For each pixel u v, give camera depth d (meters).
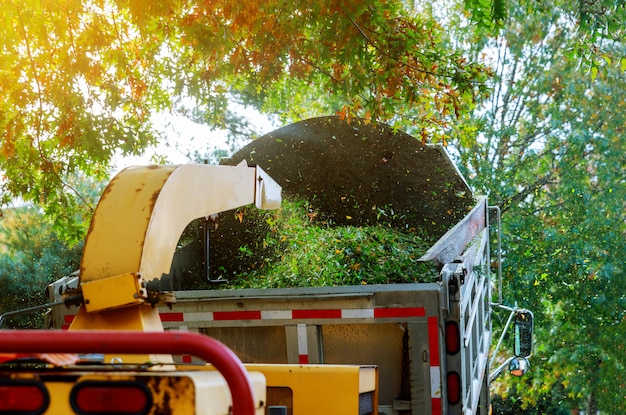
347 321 5.66
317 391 4.29
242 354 5.91
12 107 10.38
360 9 8.28
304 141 8.88
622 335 19.03
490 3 6.66
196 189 3.92
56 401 2.34
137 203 3.48
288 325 5.77
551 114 20.05
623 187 19.42
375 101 8.84
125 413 2.32
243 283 7.53
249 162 8.95
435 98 9.52
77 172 15.73
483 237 8.70
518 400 23.00
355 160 8.85
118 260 3.33
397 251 7.12
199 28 8.79
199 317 5.92
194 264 8.09
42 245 15.97
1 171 10.48
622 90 19.62
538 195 20.33
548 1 17.08
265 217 8.17
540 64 20.58
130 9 8.75
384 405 5.66
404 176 8.81
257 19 8.60
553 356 19.56
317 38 9.27
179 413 2.31
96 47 9.42
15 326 15.32
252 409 2.25
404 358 5.60
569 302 19.38
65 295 3.34
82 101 9.70
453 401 5.66
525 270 18.91
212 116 11.84
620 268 18.77
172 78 11.12
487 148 20.45
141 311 3.35
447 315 5.62
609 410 19.38
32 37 9.48
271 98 14.98
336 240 7.22
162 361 3.32
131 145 9.92
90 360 3.09
